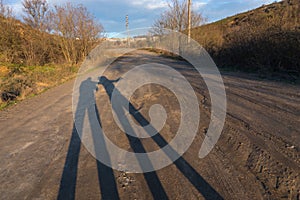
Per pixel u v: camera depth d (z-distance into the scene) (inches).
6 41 536.4
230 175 96.6
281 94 223.6
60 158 123.0
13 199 89.4
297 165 99.3
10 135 162.2
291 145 117.4
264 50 386.6
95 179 100.7
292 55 335.9
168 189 90.4
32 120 197.0
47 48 634.2
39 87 365.7
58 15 653.9
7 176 106.8
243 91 248.8
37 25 647.1
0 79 362.6
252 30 447.5
